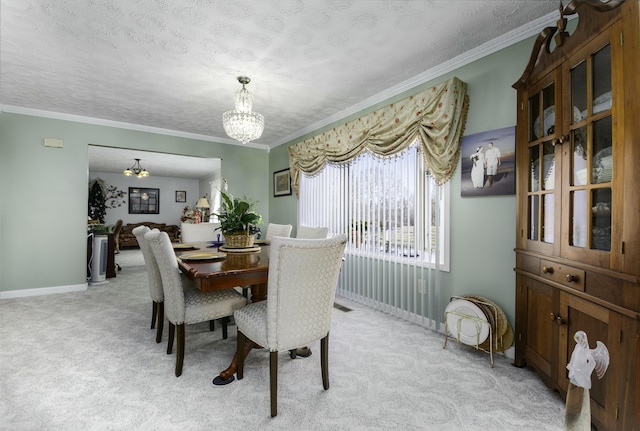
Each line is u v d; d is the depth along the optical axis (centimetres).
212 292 217
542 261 169
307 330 160
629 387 112
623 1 114
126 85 289
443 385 175
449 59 243
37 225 369
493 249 221
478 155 228
